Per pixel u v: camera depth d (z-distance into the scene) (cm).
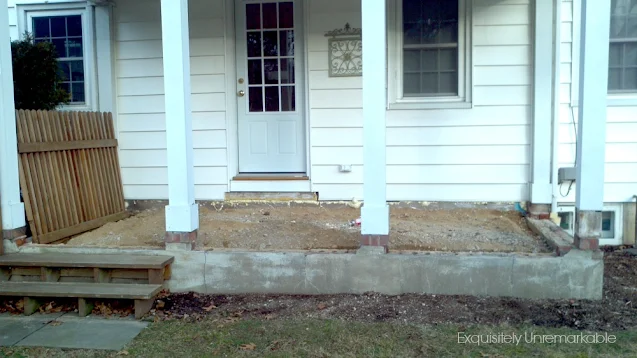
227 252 488
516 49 632
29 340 409
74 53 716
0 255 503
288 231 562
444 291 469
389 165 658
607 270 539
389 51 646
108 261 475
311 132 666
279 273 484
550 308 443
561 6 612
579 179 455
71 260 480
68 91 720
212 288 491
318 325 418
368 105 461
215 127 682
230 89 678
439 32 643
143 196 705
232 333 409
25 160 527
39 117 552
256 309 453
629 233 636
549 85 618
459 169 650
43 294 454
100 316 456
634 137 623
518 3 627
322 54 657
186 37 488
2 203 512
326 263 477
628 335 394
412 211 651
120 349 389
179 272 493
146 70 693
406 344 384
